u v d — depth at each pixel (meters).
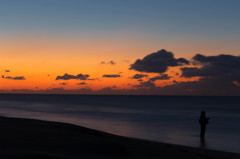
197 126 35.56
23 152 8.16
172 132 28.84
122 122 39.53
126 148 10.55
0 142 9.77
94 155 8.98
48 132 12.69
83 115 52.38
